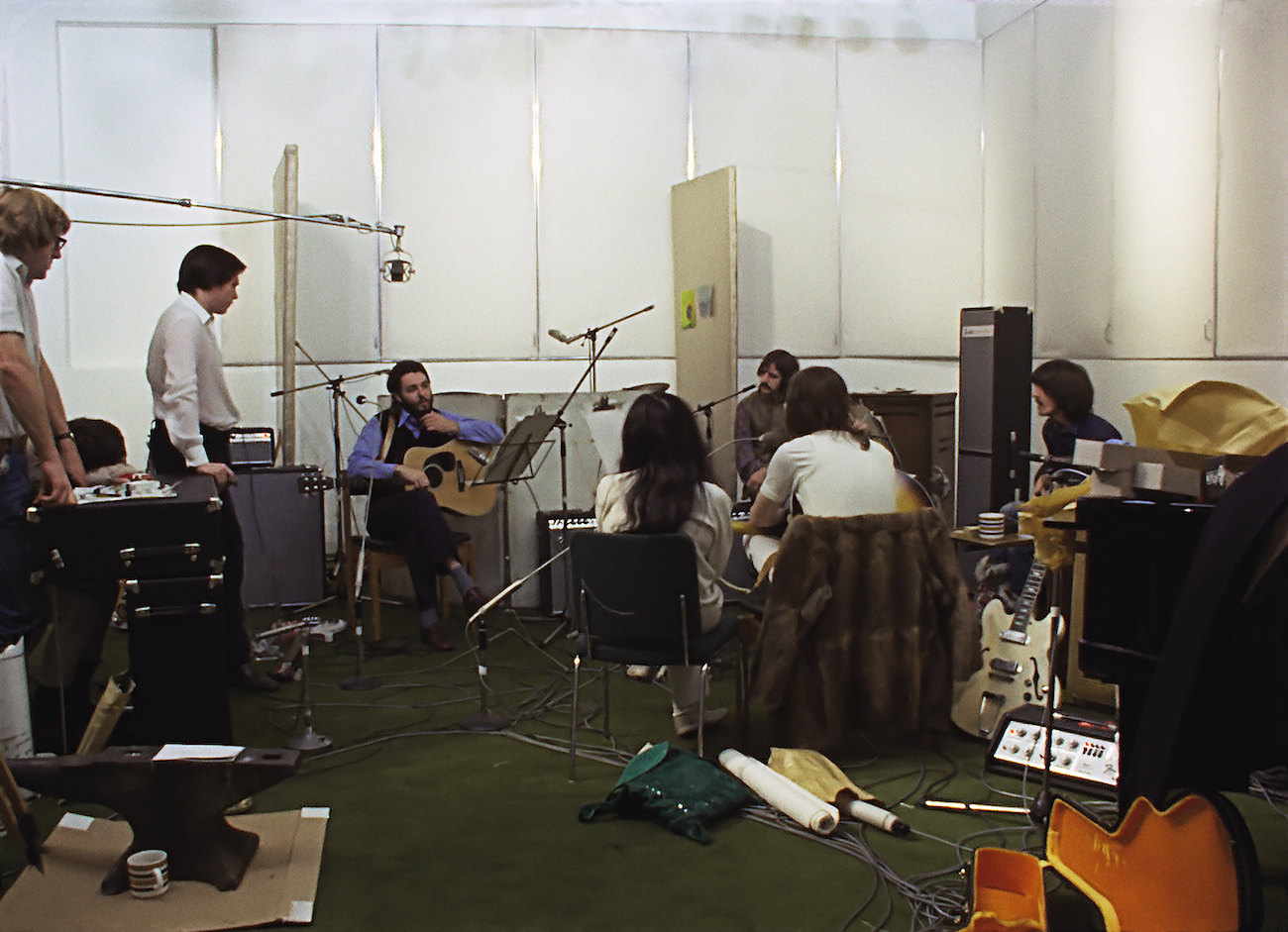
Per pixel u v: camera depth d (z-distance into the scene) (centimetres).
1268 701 198
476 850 257
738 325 622
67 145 559
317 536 508
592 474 531
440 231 589
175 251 572
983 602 417
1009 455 543
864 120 630
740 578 512
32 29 552
